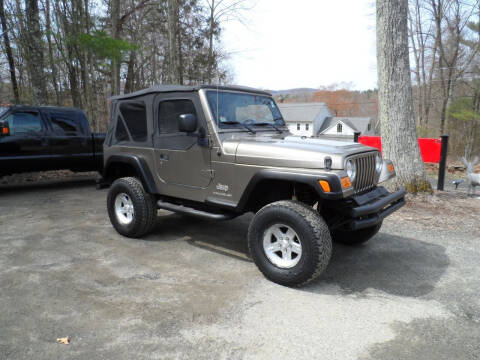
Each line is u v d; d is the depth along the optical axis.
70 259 4.01
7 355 2.32
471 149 29.47
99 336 2.54
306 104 58.25
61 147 8.23
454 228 5.12
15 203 6.89
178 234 4.96
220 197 3.87
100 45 12.36
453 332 2.62
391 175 4.05
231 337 2.55
